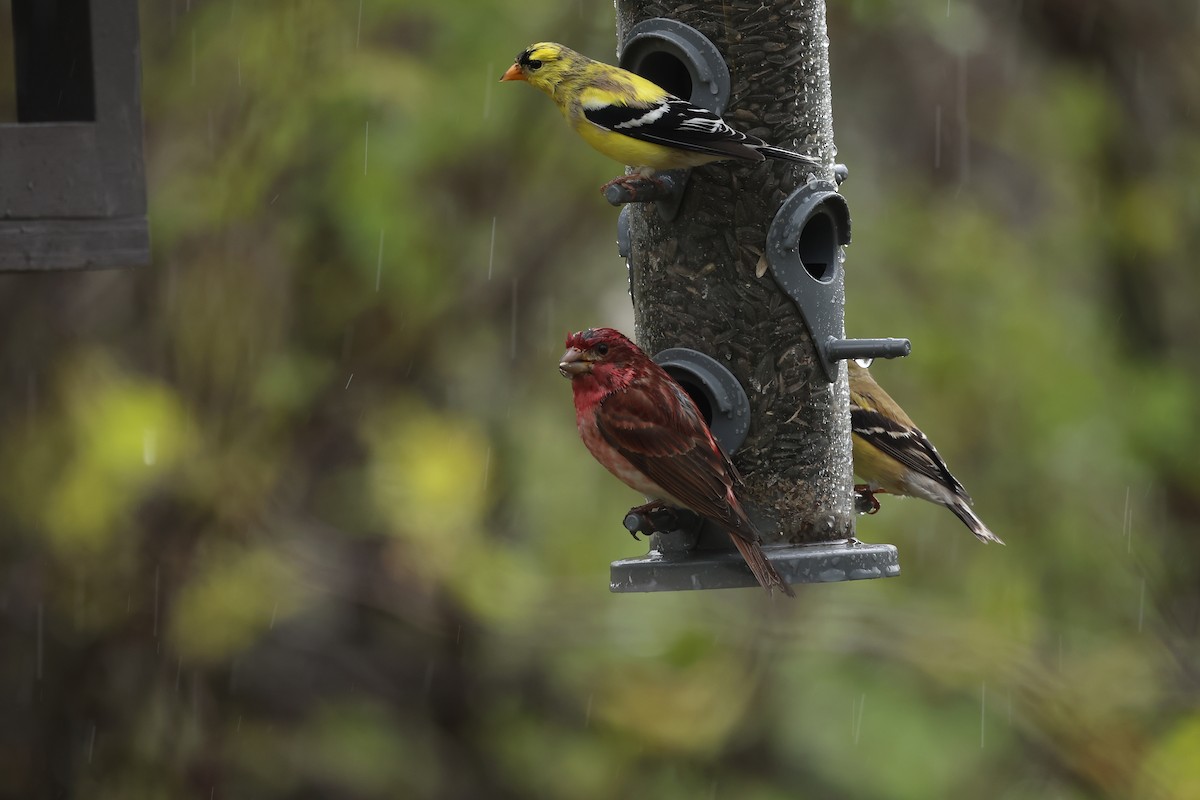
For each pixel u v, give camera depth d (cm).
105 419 1202
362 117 1275
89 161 741
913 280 1518
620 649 1313
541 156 1384
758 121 920
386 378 1333
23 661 1255
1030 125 1658
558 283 1423
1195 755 1217
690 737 1284
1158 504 1525
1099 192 1655
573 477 1405
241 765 1294
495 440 1370
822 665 1372
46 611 1249
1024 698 1245
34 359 1267
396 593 1273
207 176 1264
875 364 1485
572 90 902
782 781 1329
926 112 1627
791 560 890
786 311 924
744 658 1297
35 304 1278
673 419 877
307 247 1297
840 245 947
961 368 1472
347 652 1366
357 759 1334
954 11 1491
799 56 923
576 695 1339
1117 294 1648
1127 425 1531
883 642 1259
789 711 1350
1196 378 1602
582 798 1313
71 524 1189
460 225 1381
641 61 948
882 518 1478
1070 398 1496
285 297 1276
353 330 1321
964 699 1362
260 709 1334
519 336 1414
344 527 1302
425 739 1350
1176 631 1341
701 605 1291
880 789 1321
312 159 1277
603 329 905
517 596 1288
